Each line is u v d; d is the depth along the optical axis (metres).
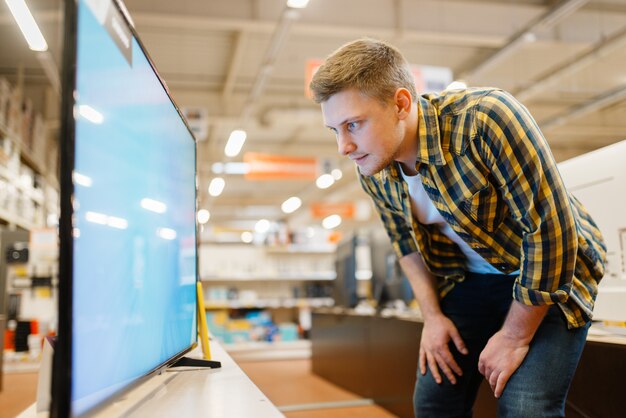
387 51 1.20
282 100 10.80
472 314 1.49
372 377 4.06
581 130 11.85
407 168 1.33
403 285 4.03
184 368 1.40
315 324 5.77
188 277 1.55
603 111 11.12
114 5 0.90
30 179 6.29
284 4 6.52
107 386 0.81
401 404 3.46
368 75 1.13
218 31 7.93
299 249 9.17
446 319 1.51
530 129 1.13
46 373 0.93
